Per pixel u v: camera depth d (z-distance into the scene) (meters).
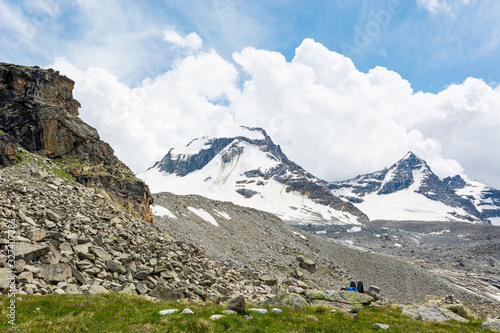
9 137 37.28
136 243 32.41
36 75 50.03
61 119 48.69
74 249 24.17
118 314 16.41
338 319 18.72
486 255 179.12
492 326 19.48
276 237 93.81
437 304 24.69
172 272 29.77
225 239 68.00
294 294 23.70
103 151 52.22
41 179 35.16
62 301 16.92
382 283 93.00
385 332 16.48
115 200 45.22
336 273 86.06
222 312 17.42
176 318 15.63
